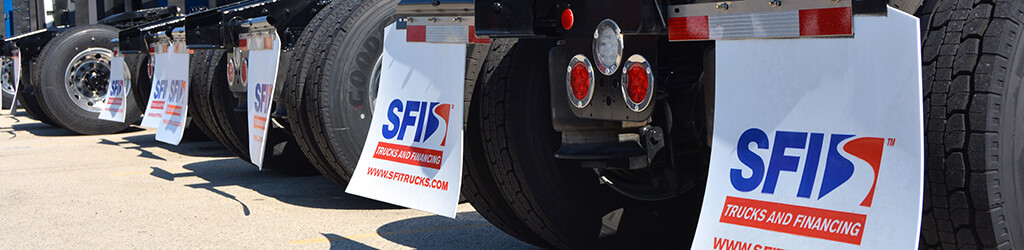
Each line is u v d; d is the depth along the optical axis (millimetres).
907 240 2068
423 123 3539
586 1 2805
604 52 2756
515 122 3352
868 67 2119
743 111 2355
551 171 3381
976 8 2158
